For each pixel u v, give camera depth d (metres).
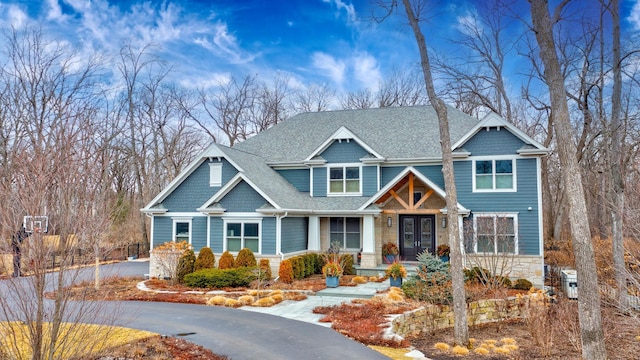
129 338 10.68
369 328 11.94
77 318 7.91
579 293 9.74
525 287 19.00
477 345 12.21
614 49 17.02
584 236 9.72
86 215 7.78
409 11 13.63
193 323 12.81
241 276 19.14
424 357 10.30
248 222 22.23
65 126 9.20
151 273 22.80
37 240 7.10
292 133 29.48
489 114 21.22
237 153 24.89
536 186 20.56
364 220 22.72
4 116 25.03
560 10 11.04
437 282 15.42
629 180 22.28
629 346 12.42
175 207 24.17
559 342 12.61
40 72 25.94
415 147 24.22
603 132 21.92
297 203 23.27
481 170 21.48
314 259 23.28
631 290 14.13
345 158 24.97
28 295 7.30
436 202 22.58
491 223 20.64
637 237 13.06
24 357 7.86
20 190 7.07
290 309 14.91
